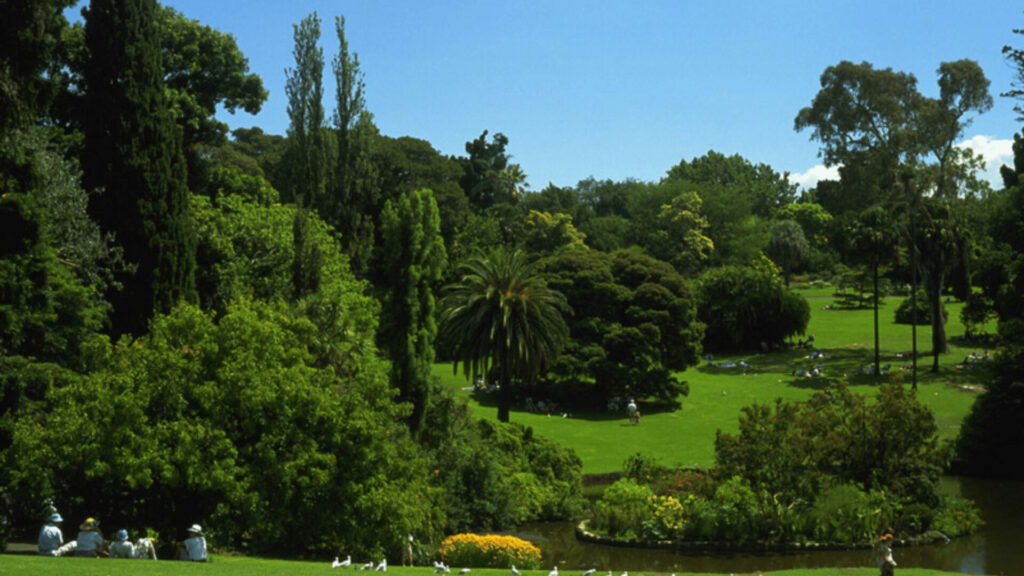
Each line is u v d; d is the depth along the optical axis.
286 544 24.66
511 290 60.34
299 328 26.77
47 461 21.09
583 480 47.97
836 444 37.00
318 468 24.02
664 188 150.88
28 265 23.86
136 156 33.28
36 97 24.45
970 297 89.81
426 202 44.19
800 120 121.81
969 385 71.69
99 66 33.47
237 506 23.81
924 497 37.09
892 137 116.00
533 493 41.66
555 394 71.19
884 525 35.12
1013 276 65.44
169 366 22.81
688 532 35.38
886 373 78.38
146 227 33.19
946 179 120.19
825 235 161.75
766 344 96.44
